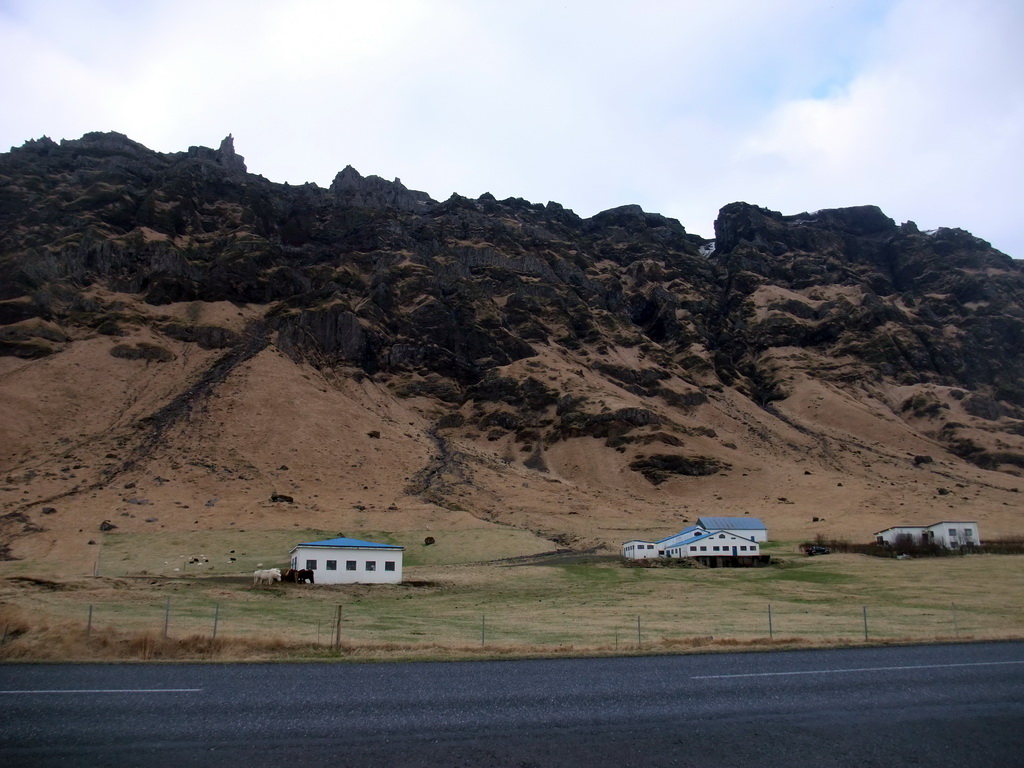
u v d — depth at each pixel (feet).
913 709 59.16
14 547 303.07
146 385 599.16
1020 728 54.34
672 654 87.76
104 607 158.30
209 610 165.07
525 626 144.15
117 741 48.62
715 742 50.14
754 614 167.02
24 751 46.24
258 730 51.65
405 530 388.37
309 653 85.35
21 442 476.54
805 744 50.01
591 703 60.34
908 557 326.85
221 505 407.23
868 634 118.21
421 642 108.37
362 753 47.01
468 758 46.37
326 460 517.96
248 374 624.59
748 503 550.36
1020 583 227.61
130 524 357.82
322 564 246.06
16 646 80.53
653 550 347.36
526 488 539.70
